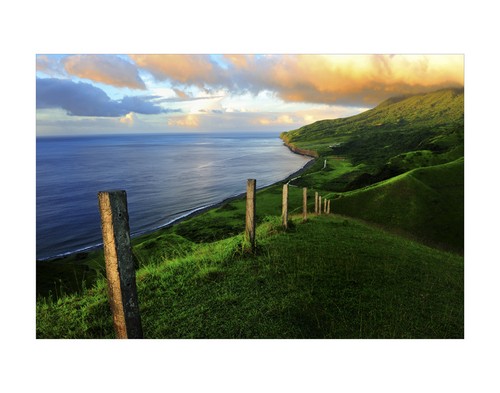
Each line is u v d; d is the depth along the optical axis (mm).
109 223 3834
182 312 5840
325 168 87688
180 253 10109
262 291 6473
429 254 12594
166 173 100438
